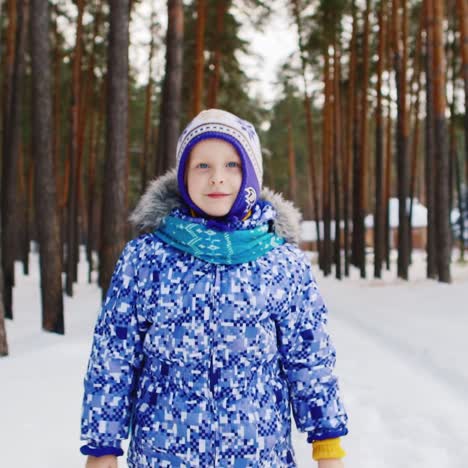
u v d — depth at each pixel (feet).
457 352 15.70
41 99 18.69
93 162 53.67
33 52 18.49
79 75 40.45
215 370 3.59
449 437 9.89
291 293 3.84
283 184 96.73
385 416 11.07
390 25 48.03
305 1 45.65
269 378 3.75
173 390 3.63
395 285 33.40
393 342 18.22
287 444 3.86
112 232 18.65
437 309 22.65
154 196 4.00
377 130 43.78
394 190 114.42
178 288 3.65
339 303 28.53
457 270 42.27
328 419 3.84
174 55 21.98
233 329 3.61
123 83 18.86
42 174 18.81
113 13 18.75
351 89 49.49
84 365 13.82
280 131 83.46
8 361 14.10
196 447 3.54
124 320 3.76
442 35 32.14
